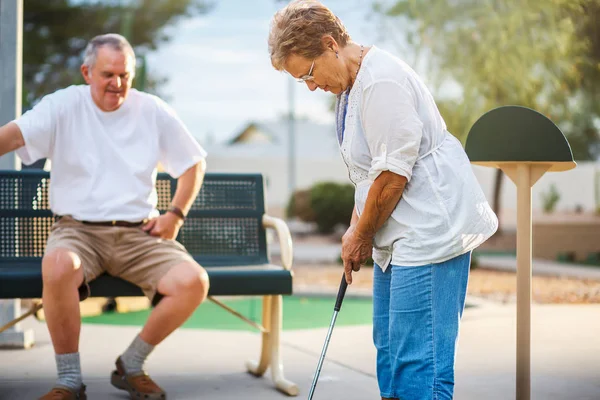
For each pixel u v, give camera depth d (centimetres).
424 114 271
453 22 1309
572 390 382
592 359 450
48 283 344
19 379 414
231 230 446
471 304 742
